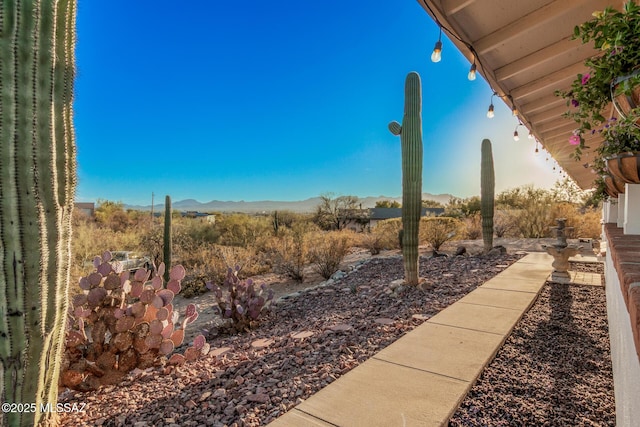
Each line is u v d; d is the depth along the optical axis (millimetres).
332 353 3258
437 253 9328
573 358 2777
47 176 1843
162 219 19156
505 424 1982
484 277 5973
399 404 2168
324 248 9859
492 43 2811
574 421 1981
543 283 5203
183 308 8242
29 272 1789
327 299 6203
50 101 1854
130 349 2842
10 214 1724
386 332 3658
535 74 3557
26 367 1839
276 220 18844
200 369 3303
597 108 1523
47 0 1823
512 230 13711
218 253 11227
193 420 2303
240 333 4871
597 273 6020
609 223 4598
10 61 1698
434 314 4109
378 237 12586
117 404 2619
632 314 856
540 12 2564
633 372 1273
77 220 13305
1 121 1691
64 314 2041
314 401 2260
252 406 2402
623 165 1696
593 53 3189
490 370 2650
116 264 3072
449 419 2043
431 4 2418
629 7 1178
